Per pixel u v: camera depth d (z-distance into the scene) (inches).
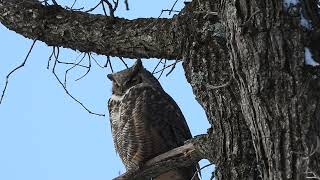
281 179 273.7
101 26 364.8
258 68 280.1
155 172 408.5
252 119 287.9
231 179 307.7
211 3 321.1
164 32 344.2
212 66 317.4
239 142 307.1
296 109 273.9
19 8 381.7
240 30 284.0
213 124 319.6
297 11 281.4
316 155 269.3
